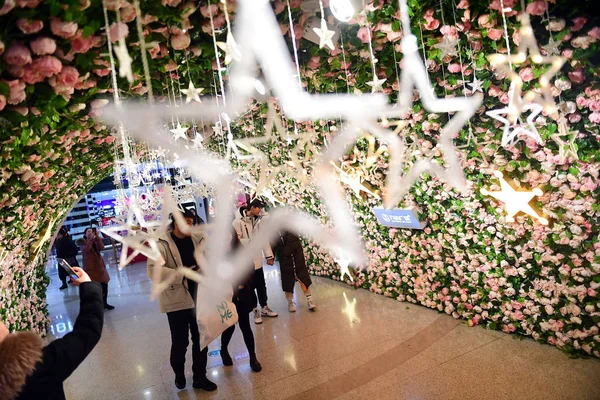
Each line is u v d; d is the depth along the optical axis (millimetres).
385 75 3473
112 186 17469
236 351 4754
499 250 4090
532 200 3471
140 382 4309
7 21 1638
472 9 2643
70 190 5918
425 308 5344
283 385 3828
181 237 3779
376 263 6227
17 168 2812
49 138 2936
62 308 8422
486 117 3508
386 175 4965
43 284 7301
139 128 1739
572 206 3188
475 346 4043
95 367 4902
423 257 5207
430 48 3094
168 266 3736
